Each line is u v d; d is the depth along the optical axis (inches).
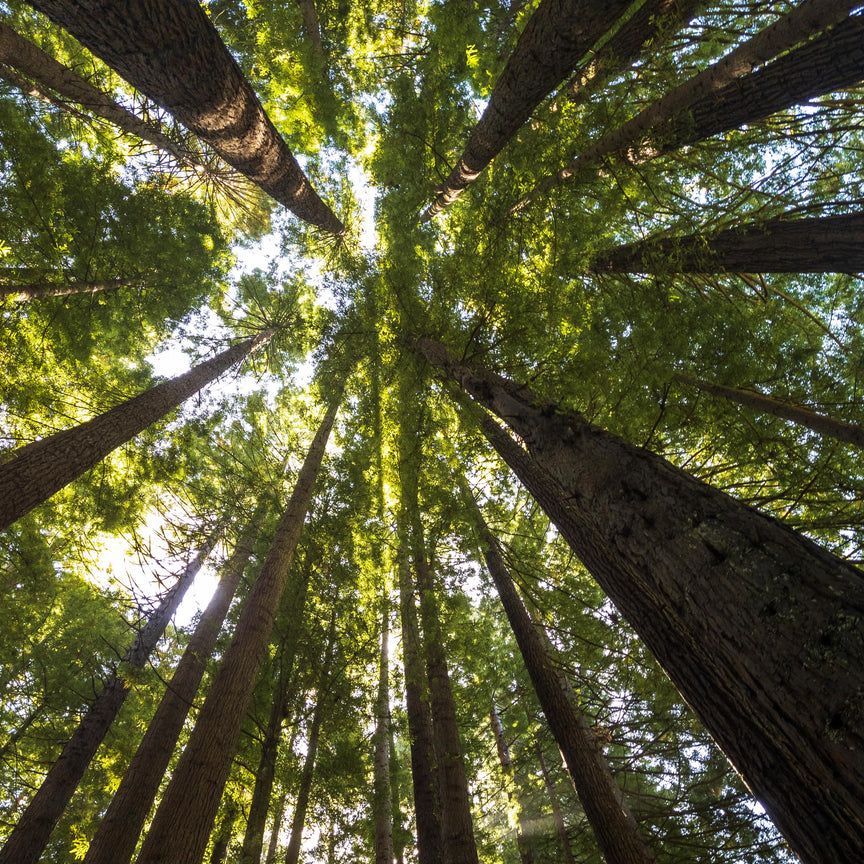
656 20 184.9
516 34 244.2
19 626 323.9
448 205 326.0
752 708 62.3
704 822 198.2
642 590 101.2
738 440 183.6
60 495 306.2
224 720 186.5
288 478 359.6
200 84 140.4
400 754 504.4
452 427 231.0
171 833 151.7
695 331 184.9
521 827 307.7
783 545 67.4
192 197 373.4
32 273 302.7
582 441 118.3
